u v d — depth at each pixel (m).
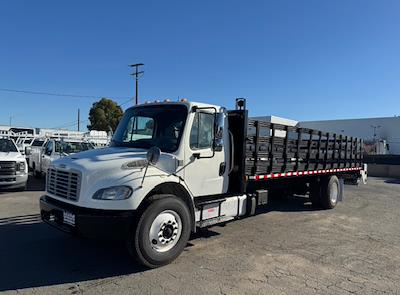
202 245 6.62
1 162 11.78
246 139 7.09
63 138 16.72
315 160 9.93
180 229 5.62
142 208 5.25
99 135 23.36
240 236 7.30
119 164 5.30
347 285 5.00
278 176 8.36
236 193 7.12
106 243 6.51
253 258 5.97
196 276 5.14
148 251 5.22
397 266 5.82
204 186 6.33
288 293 4.68
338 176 11.87
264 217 9.28
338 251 6.52
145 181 5.30
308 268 5.60
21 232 7.16
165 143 6.07
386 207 11.49
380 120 50.12
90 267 5.40
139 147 6.28
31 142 19.98
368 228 8.39
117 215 5.04
